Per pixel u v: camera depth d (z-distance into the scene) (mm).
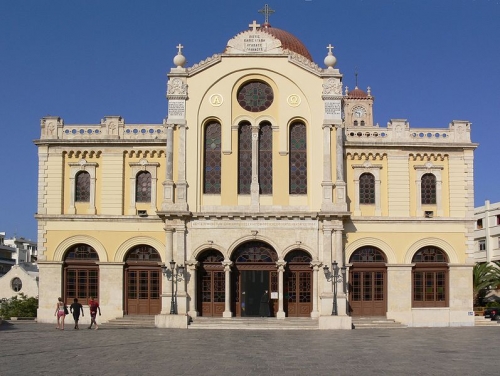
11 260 116500
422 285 47750
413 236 47812
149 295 47562
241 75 47844
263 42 48188
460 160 48688
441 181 48469
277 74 47938
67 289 47719
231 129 47375
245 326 43281
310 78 47781
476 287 64438
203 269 46844
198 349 29109
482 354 27359
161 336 36250
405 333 39594
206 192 47094
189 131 47188
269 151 47719
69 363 24031
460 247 47938
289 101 47688
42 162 48469
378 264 47625
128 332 39219
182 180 46500
